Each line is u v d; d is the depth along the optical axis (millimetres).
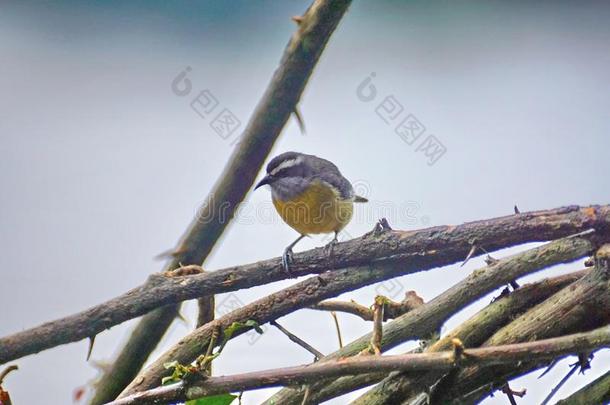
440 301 6137
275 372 5203
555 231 5719
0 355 5949
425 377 5812
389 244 6066
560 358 6004
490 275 5918
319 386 6203
